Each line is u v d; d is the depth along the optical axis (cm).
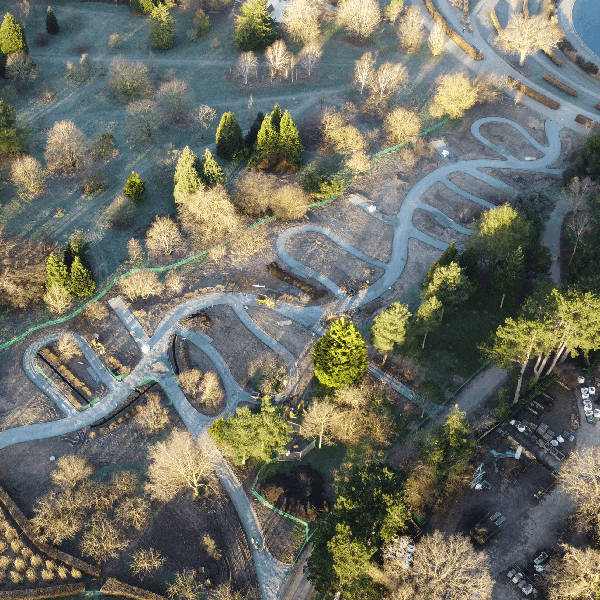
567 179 12769
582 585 6556
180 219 11831
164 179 12638
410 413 9250
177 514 8181
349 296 10806
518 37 15562
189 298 10681
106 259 11219
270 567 7744
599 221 11019
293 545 7906
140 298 10650
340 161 13262
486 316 10519
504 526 7975
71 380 9575
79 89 14750
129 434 8988
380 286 11000
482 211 12344
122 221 11750
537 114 14712
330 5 18150
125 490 8306
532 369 9725
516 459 8606
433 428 8919
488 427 8975
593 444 8812
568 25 17812
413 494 8206
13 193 12206
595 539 7569
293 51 16300
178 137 13675
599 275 9275
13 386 9500
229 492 8406
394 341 9388
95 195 12294
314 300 10706
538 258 10806
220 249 11244
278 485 8362
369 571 6962
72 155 12544
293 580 7631
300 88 15262
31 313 10419
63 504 8069
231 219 11275
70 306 10512
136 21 17100
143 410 9219
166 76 15012
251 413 8125
